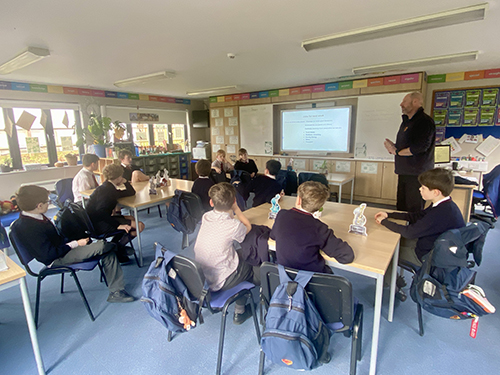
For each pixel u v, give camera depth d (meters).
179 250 3.22
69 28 2.41
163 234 3.74
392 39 2.90
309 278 1.22
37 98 5.12
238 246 2.34
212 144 7.50
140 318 2.06
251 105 6.60
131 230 2.92
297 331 1.17
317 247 1.43
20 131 5.08
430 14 2.26
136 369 1.61
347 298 1.22
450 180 1.73
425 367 1.59
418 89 4.58
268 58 3.57
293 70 4.32
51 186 5.11
